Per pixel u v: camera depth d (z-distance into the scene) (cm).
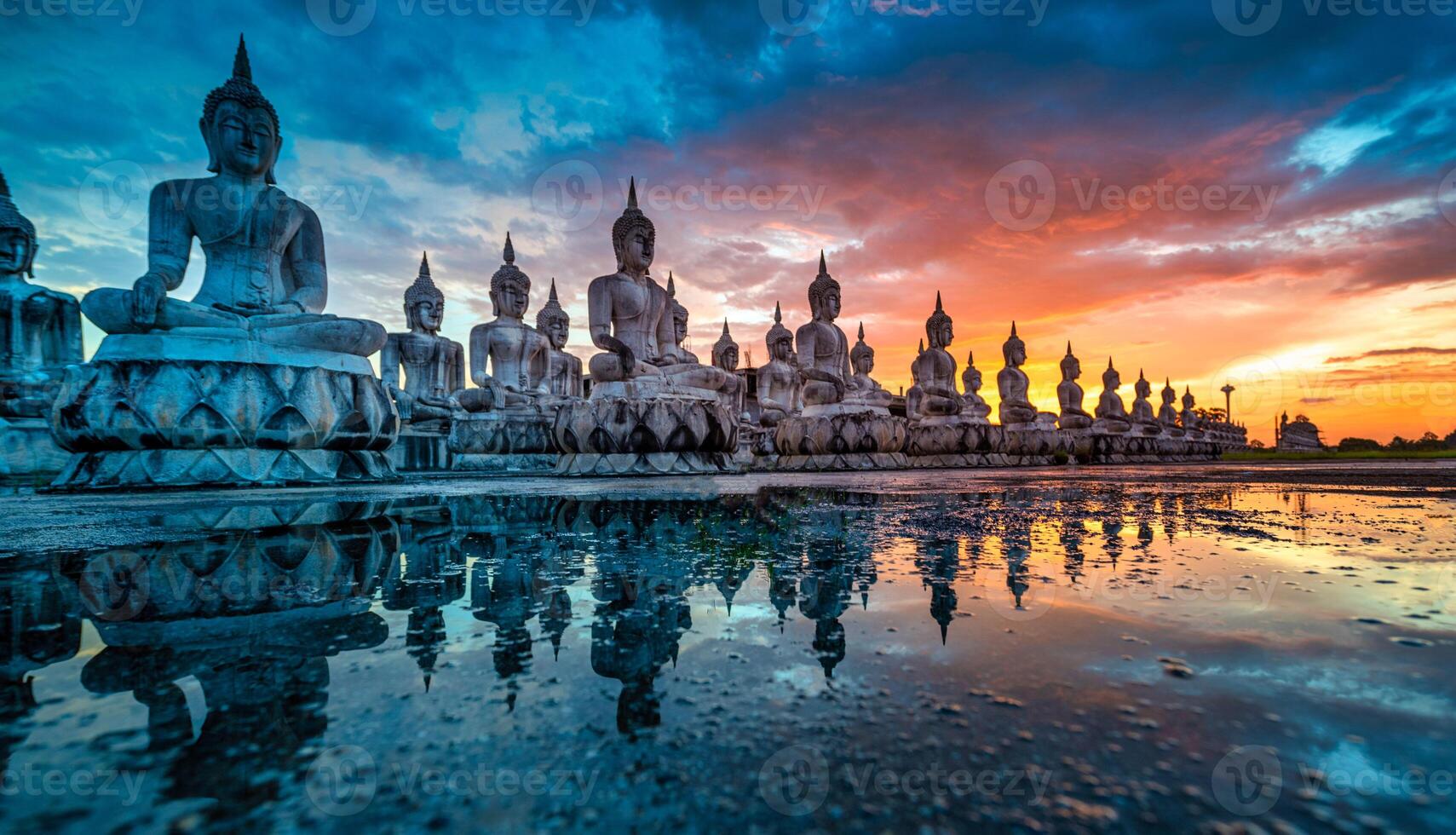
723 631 157
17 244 1101
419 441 1377
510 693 118
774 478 962
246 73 829
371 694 118
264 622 168
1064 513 436
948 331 1956
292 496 582
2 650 146
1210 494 620
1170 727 101
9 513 446
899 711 109
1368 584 208
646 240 1141
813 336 1608
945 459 1766
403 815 79
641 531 350
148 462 693
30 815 78
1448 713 106
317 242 892
